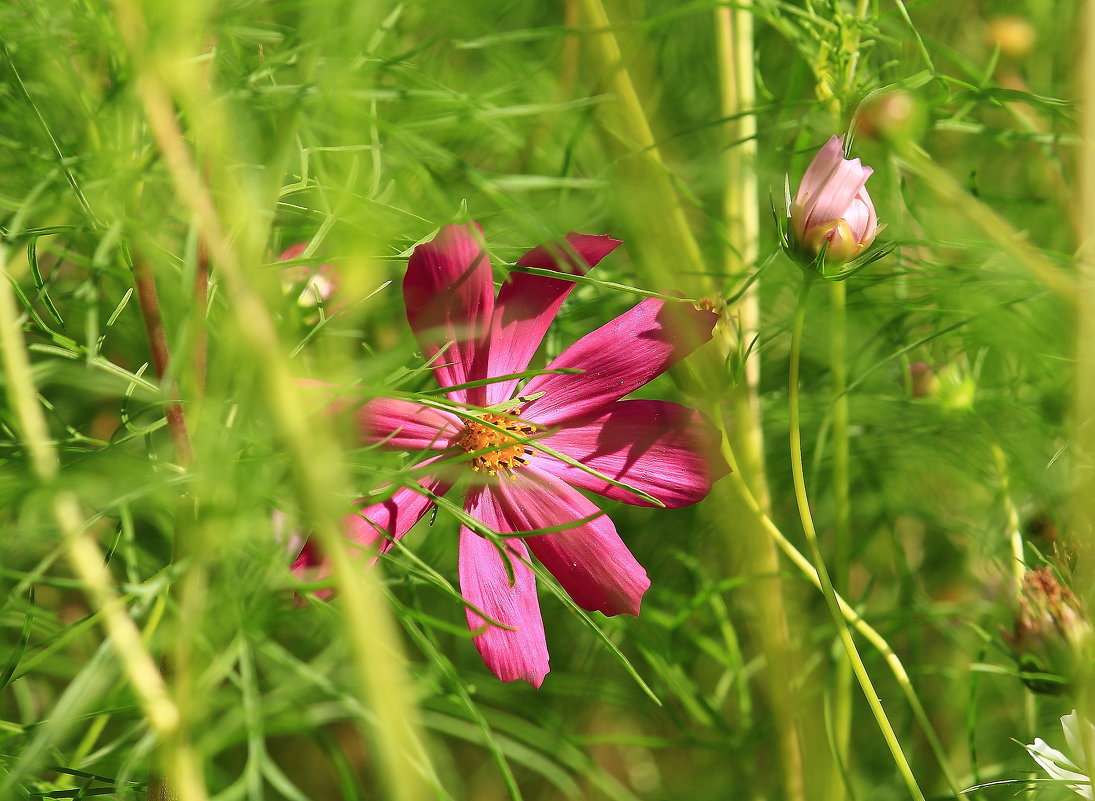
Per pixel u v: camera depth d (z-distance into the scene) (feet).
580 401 2.24
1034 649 2.24
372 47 2.25
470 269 2.20
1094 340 2.27
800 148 2.47
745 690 2.48
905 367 2.47
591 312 2.42
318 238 2.22
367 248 2.19
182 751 2.13
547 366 2.24
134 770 2.34
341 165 2.31
